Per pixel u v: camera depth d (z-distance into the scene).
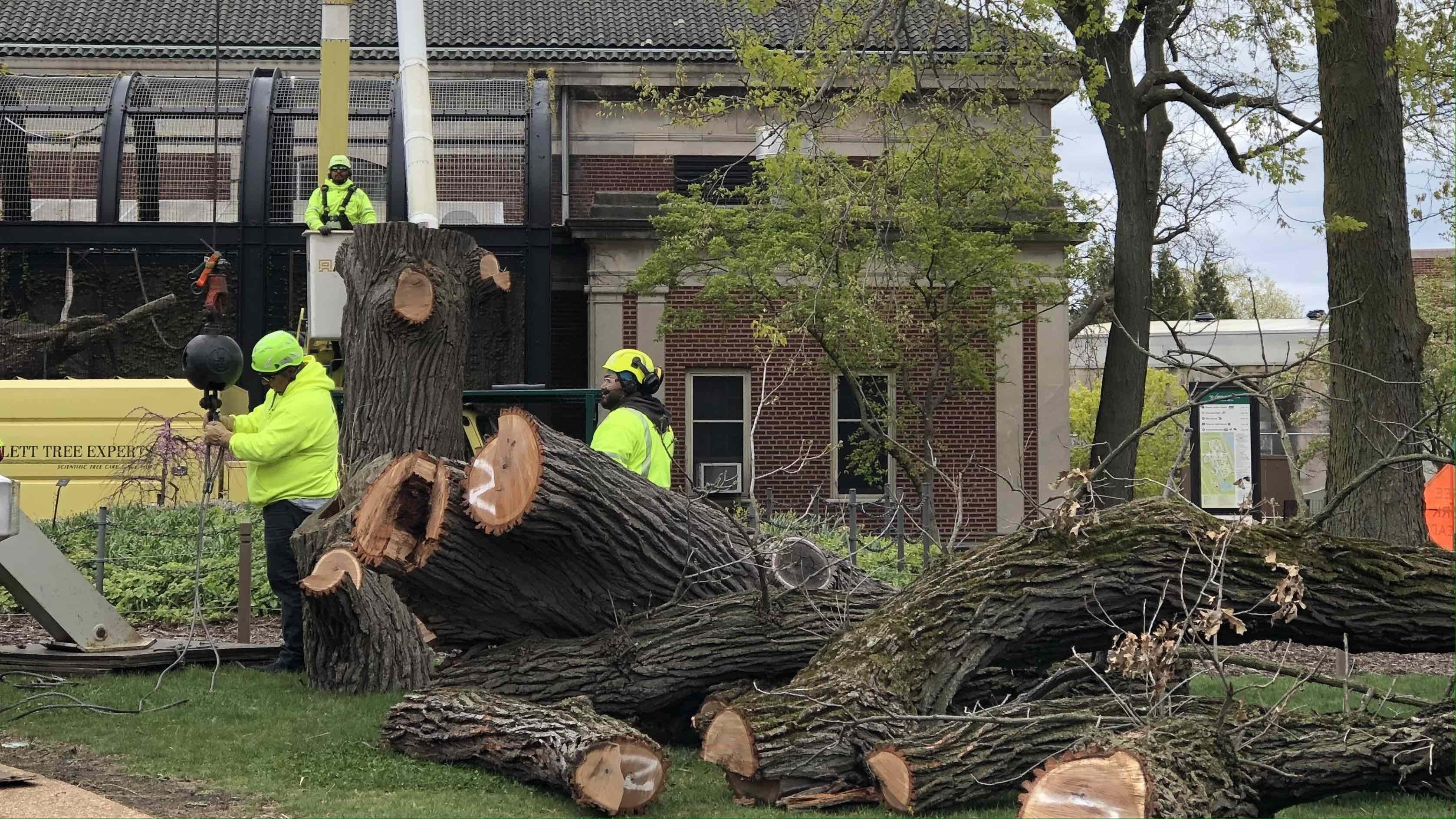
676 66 26.84
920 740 5.80
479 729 6.31
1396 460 6.37
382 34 27.05
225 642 10.23
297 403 8.84
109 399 16.84
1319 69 14.38
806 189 18.84
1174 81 21.42
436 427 8.90
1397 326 13.80
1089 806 4.92
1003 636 6.27
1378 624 6.27
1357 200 13.95
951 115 16.02
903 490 23.52
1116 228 22.58
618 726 5.95
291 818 5.40
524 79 22.62
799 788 5.86
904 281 22.05
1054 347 24.19
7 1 27.59
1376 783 5.92
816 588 7.34
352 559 7.50
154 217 21.02
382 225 8.95
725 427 23.73
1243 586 6.25
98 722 7.32
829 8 14.70
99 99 21.56
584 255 24.92
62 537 13.74
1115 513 6.49
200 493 16.52
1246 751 5.82
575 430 23.83
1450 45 14.55
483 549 6.74
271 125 21.23
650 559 6.97
